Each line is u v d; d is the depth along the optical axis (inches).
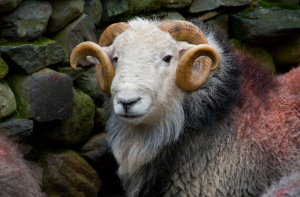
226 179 327.3
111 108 350.6
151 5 532.7
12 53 376.5
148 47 295.6
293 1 649.6
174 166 334.3
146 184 351.3
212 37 359.9
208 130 329.4
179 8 563.5
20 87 391.5
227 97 332.8
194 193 330.3
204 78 312.0
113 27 336.5
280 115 343.9
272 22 592.4
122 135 343.3
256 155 329.7
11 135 368.5
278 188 280.5
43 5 406.9
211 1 581.9
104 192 513.7
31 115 389.4
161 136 323.6
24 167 343.0
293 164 332.2
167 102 309.3
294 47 620.1
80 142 474.3
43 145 443.8
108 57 311.6
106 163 496.7
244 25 593.6
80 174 455.5
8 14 384.5
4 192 296.8
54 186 434.6
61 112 416.8
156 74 294.4
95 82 480.1
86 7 474.0
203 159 328.8
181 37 317.7
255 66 387.5
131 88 275.4
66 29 444.8
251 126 335.6
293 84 372.8
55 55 416.2
